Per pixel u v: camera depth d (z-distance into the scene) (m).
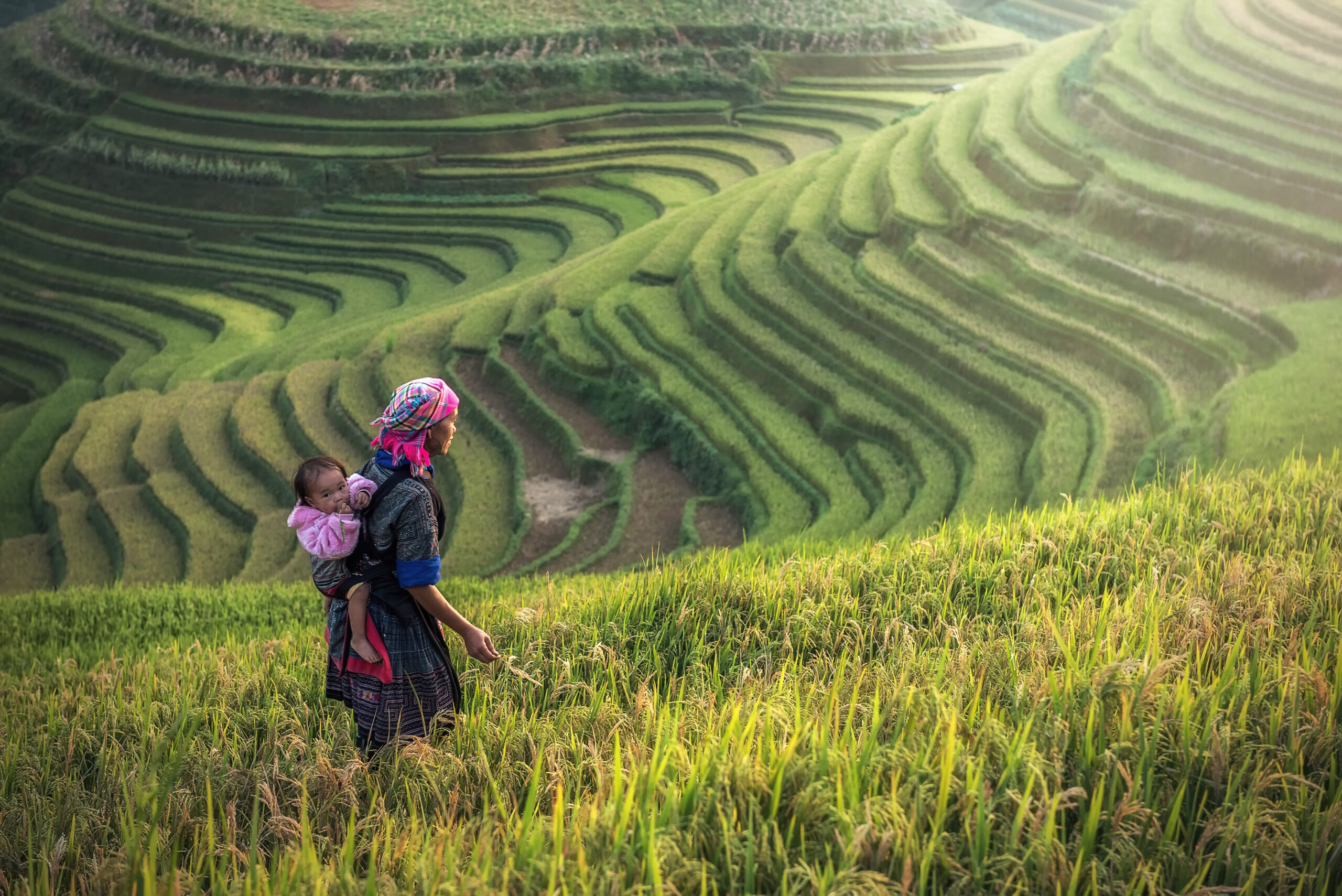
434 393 4.12
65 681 8.59
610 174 60.78
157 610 16.41
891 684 4.21
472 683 5.32
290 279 54.97
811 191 37.72
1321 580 5.11
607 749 4.13
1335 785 3.13
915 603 5.71
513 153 63.62
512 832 3.25
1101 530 6.52
